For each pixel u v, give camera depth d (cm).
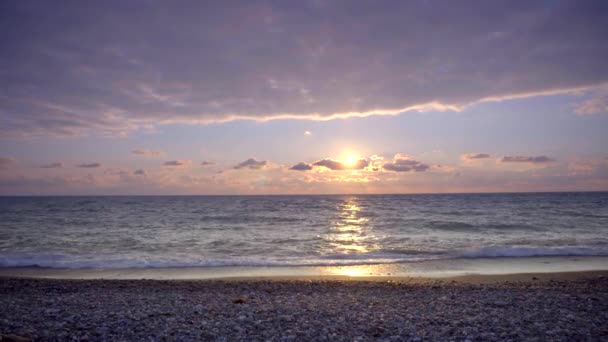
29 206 9112
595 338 838
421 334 868
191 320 984
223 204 9912
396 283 1548
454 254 2309
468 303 1190
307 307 1135
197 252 2453
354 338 844
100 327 920
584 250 2342
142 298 1285
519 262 2059
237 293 1371
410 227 3903
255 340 829
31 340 794
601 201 9481
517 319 991
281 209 7400
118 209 7544
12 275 1811
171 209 7488
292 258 2222
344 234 3369
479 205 8044
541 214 5378
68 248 2609
